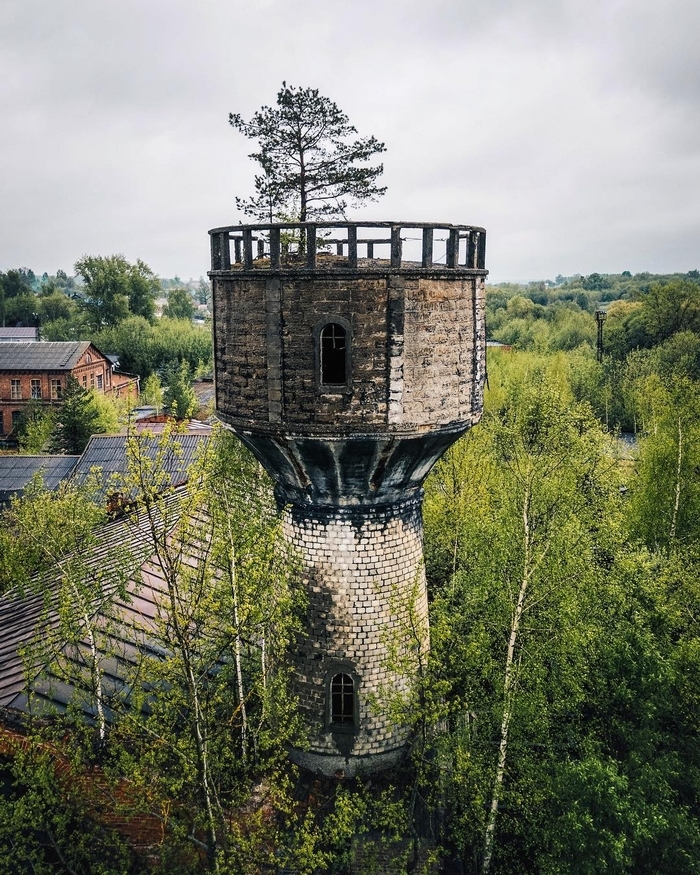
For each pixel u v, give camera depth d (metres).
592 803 14.96
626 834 14.84
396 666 15.36
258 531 15.16
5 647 19.28
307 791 17.38
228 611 14.58
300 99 21.41
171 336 101.94
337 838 13.90
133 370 97.81
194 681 13.05
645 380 58.69
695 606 21.61
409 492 17.72
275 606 15.38
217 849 13.06
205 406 85.81
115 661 17.75
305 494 17.23
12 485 38.72
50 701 16.14
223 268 16.28
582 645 16.92
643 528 32.66
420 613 18.39
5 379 66.38
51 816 14.06
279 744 16.47
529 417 19.12
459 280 15.64
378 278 14.56
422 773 15.59
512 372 68.00
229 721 14.30
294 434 15.48
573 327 102.25
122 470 38.31
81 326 111.31
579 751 17.17
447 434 16.11
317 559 17.38
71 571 16.75
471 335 16.34
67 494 21.19
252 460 18.89
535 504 17.33
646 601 20.64
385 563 17.38
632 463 41.16
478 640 16.62
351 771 17.67
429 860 14.62
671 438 32.47
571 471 19.92
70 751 13.70
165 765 15.50
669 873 15.48
